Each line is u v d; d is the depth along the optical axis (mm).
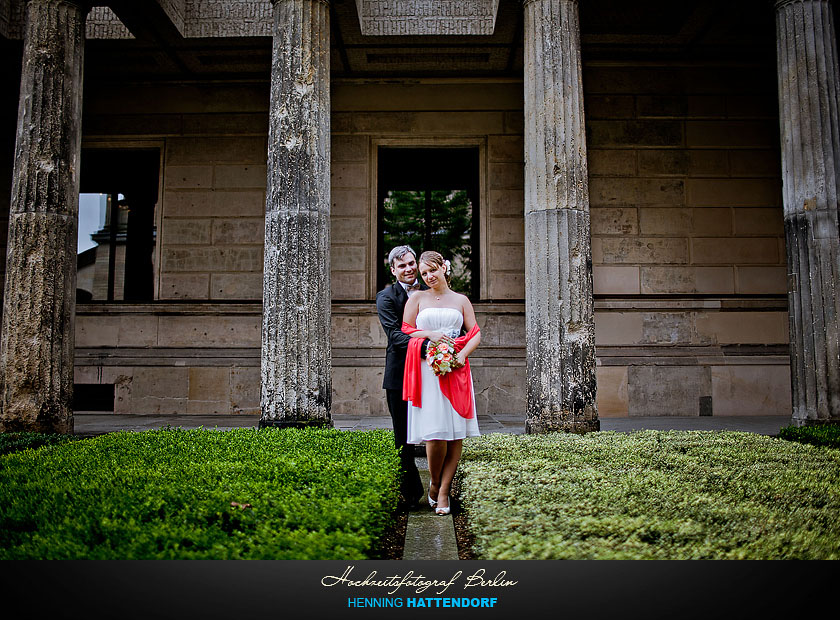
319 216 7887
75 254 8562
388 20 10820
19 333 8055
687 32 11250
